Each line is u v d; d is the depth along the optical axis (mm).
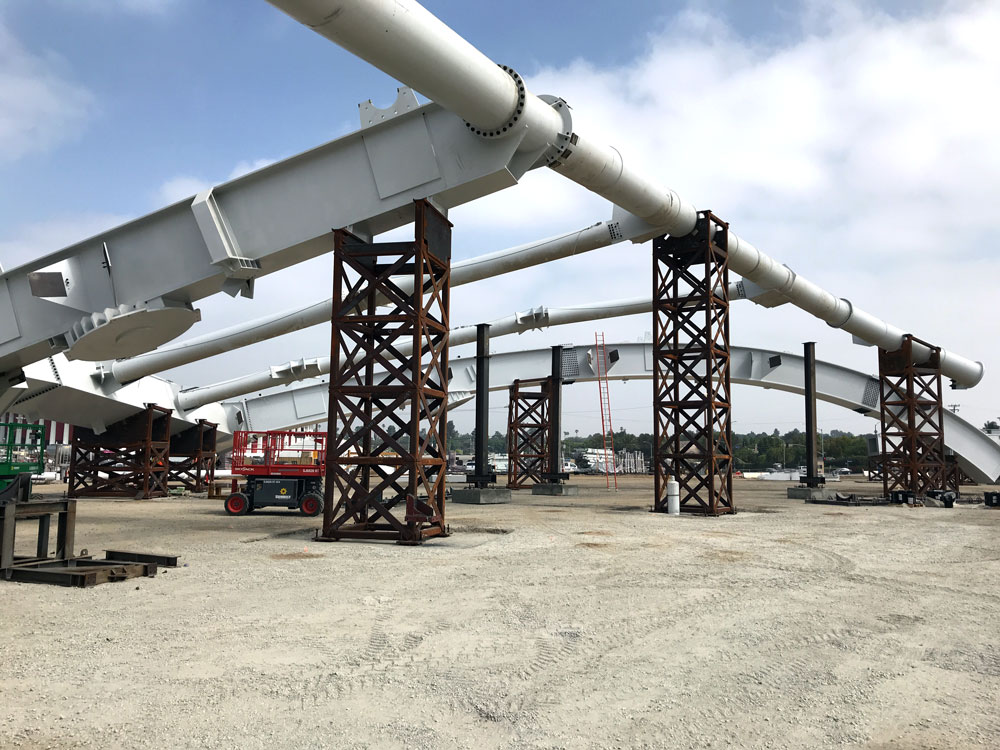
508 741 4883
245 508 24609
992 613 9078
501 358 43281
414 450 15562
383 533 15984
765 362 42688
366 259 17078
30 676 6141
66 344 17547
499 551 14320
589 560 13133
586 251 25031
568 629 7965
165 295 16922
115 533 17484
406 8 12070
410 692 5840
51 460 63562
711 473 23531
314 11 10969
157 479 34219
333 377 16250
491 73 14016
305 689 5875
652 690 5980
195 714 5297
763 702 5734
